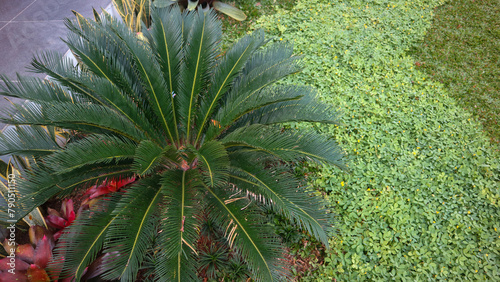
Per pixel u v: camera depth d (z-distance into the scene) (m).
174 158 3.28
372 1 6.92
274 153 2.85
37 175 3.05
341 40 6.03
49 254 3.22
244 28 6.43
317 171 4.40
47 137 3.26
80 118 2.70
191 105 3.78
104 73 3.38
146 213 2.88
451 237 3.75
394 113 4.97
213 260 3.48
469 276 3.41
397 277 3.43
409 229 3.79
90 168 3.11
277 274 2.75
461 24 6.38
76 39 3.33
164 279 2.45
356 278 3.49
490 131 4.80
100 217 2.89
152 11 3.76
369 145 4.64
